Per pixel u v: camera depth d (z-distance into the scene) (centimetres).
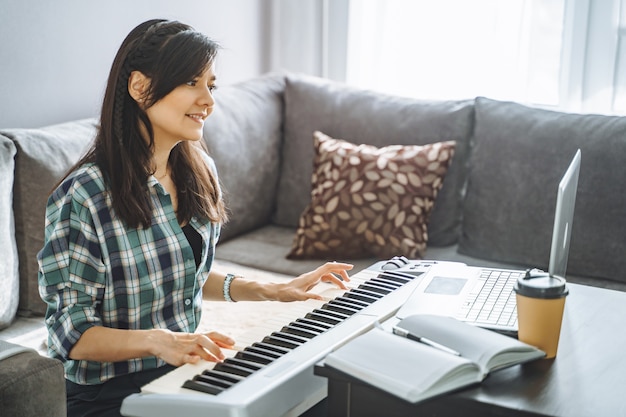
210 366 156
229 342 164
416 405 133
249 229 316
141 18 310
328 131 315
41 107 282
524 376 146
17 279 239
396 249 286
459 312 170
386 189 289
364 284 194
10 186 235
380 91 344
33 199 241
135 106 181
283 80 337
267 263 289
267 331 171
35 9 274
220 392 144
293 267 287
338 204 290
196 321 196
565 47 315
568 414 134
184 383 148
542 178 279
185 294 190
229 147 301
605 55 311
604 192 270
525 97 324
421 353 141
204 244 196
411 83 344
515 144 284
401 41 342
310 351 157
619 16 307
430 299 178
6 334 232
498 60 325
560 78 318
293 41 364
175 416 139
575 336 166
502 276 192
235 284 205
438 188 292
